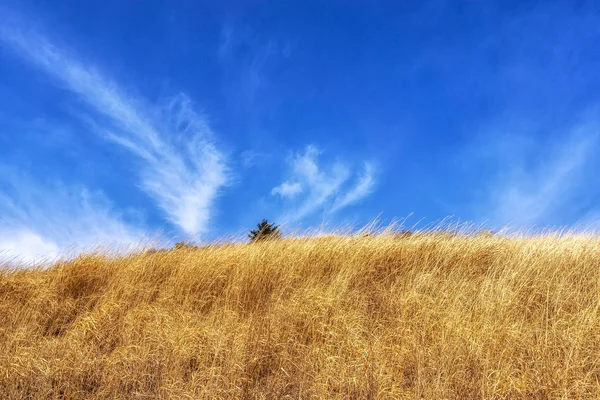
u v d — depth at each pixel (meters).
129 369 6.11
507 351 6.08
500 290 7.56
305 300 7.62
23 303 8.15
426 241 10.02
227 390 5.61
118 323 7.42
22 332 6.95
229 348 6.50
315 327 6.99
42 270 9.57
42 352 6.46
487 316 6.88
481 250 9.59
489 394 5.36
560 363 5.79
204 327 7.06
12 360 6.11
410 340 6.48
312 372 6.00
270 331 6.91
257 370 6.18
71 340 6.84
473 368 5.84
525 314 7.14
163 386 5.69
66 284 8.87
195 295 8.36
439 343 6.32
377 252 9.45
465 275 8.56
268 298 8.20
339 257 9.37
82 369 6.12
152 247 10.36
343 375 5.73
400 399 5.41
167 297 8.20
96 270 9.38
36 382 5.80
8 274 9.25
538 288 7.78
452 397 5.39
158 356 6.28
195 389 5.66
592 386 5.41
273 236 10.91
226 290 8.30
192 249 10.66
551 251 9.16
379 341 6.51
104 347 6.88
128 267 9.24
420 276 8.30
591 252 9.20
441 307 7.25
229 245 10.79
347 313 7.25
